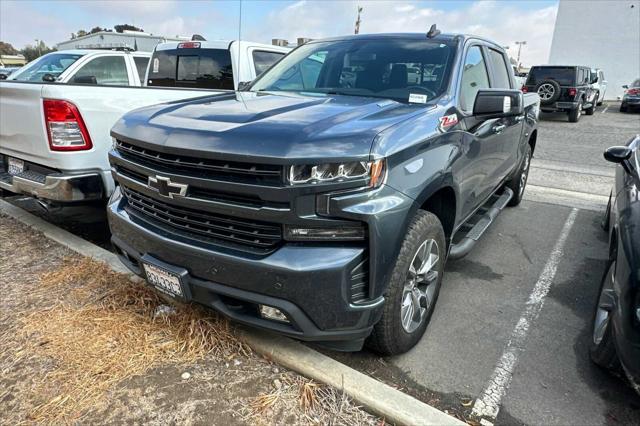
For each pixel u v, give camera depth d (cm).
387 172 224
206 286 238
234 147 220
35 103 373
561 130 1465
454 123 301
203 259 234
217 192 229
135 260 284
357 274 222
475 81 368
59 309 307
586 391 261
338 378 246
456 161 292
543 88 1648
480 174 361
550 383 267
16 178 409
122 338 277
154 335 280
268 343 272
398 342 267
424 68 337
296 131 224
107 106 390
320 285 215
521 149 529
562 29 3030
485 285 387
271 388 245
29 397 234
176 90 455
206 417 225
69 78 666
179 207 248
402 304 262
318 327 225
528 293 375
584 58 3008
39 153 386
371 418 229
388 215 222
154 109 297
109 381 245
